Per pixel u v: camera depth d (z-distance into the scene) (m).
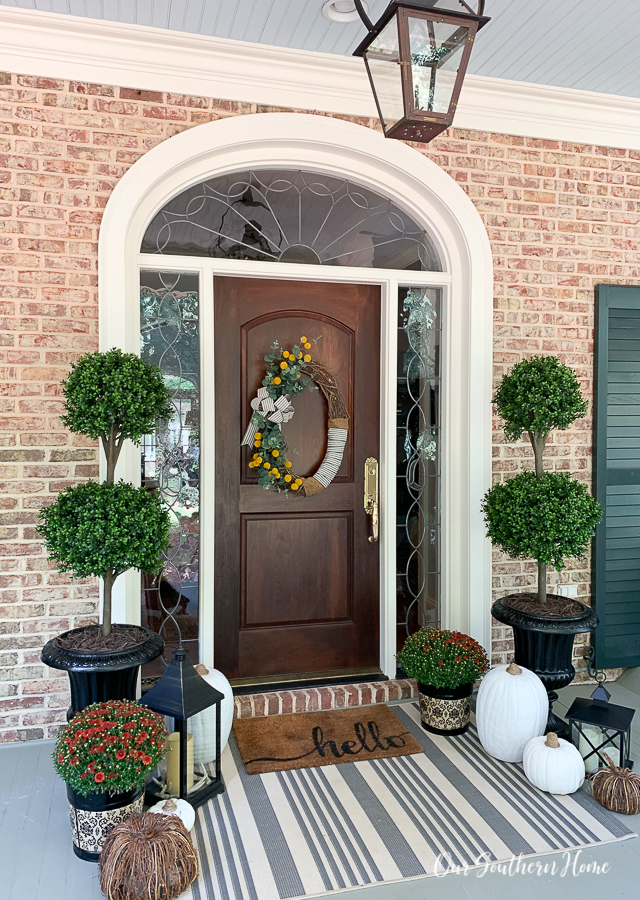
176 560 3.15
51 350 2.86
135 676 2.47
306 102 3.13
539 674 2.83
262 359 3.33
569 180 3.52
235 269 3.17
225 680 2.70
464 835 2.22
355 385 3.45
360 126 3.20
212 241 3.17
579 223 3.54
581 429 3.55
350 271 3.33
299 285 3.37
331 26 2.77
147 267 3.06
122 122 2.93
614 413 3.57
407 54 1.76
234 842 2.17
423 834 2.22
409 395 3.49
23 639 2.84
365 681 3.35
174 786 2.33
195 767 2.43
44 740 2.88
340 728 2.95
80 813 2.07
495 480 3.43
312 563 3.43
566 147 3.51
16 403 2.82
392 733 2.91
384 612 3.44
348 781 2.54
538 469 2.94
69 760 1.98
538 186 3.47
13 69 2.79
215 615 3.28
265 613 3.37
